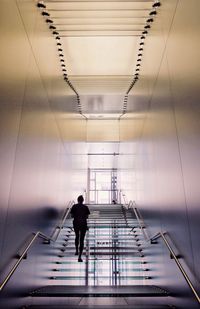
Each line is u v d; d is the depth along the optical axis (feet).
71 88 32.48
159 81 17.24
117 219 30.19
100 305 13.10
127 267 24.09
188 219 11.09
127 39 23.97
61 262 23.03
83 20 20.76
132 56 26.55
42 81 17.57
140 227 23.89
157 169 18.20
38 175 16.10
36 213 15.53
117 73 29.45
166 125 15.19
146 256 21.95
